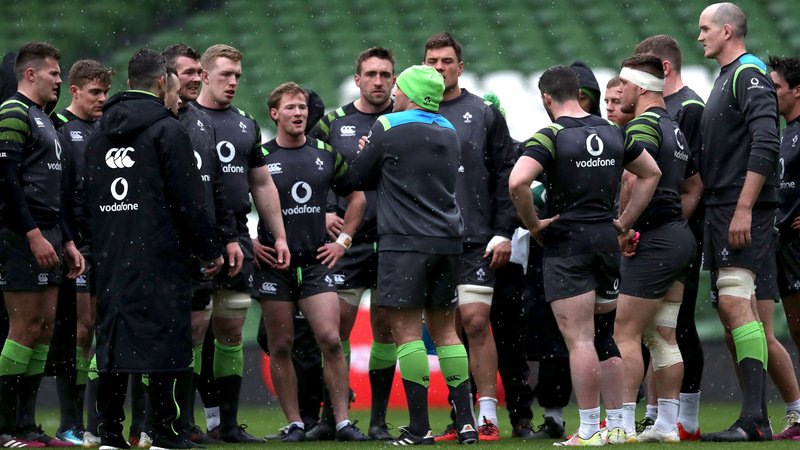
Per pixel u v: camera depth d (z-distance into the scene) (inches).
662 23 2564.0
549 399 982.4
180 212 718.5
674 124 852.0
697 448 749.3
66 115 968.9
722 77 886.4
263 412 1521.9
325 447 840.3
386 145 818.8
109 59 2605.8
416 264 805.9
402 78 840.9
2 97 962.1
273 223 939.3
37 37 2635.3
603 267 786.8
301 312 1009.5
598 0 2657.5
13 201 824.3
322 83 2438.5
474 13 2657.5
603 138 786.2
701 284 1758.1
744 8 2581.2
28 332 853.2
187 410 879.1
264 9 2699.3
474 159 975.6
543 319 971.9
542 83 817.5
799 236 962.7
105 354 722.2
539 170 779.4
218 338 940.6
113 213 722.2
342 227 977.5
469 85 2335.1
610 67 2443.4
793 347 1616.6
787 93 969.5
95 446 856.9
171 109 809.5
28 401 888.9
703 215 934.4
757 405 847.7
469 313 962.1
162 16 2736.2
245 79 2447.1
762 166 839.7
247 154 932.6
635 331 838.5
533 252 979.3
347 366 968.3
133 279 715.4
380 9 2694.4
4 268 844.6
